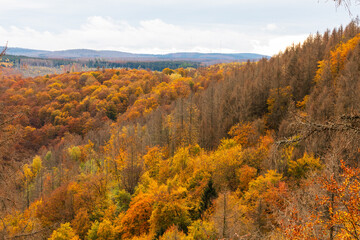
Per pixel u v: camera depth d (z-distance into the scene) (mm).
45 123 106188
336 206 8789
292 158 32375
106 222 34188
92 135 101875
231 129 59781
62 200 44062
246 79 97000
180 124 70000
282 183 27531
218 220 26047
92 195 45062
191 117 74688
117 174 57531
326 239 9391
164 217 31859
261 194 29453
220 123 68562
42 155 80875
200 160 44781
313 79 74062
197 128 72188
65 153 80688
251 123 59906
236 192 35969
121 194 44406
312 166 28578
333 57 76125
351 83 45625
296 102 66375
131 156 53469
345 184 7945
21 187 49031
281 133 45500
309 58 84875
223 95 84875
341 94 41125
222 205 26656
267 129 61719
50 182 58500
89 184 47250
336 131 5598
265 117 66125
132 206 35781
